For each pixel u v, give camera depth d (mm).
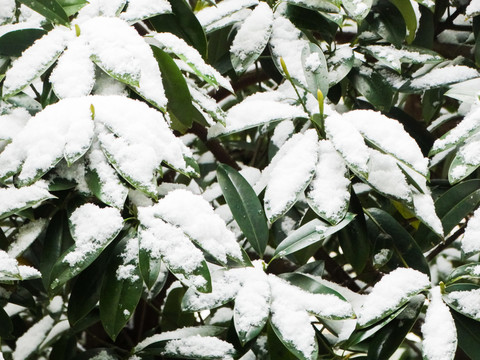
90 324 2080
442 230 1938
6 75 1874
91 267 1913
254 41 2057
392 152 1889
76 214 1840
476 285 1855
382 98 2084
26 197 1818
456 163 1910
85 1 1960
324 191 1885
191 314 2102
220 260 1820
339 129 1896
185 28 2031
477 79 2033
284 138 2096
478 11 2104
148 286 1806
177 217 1828
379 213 2010
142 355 1982
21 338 2145
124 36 1883
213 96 2391
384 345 1867
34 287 2102
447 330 1806
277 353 1859
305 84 2021
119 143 1819
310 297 1833
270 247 2176
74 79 1863
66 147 1806
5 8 2000
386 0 2113
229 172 1971
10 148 1833
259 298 1820
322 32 2109
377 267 1980
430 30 2186
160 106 1869
